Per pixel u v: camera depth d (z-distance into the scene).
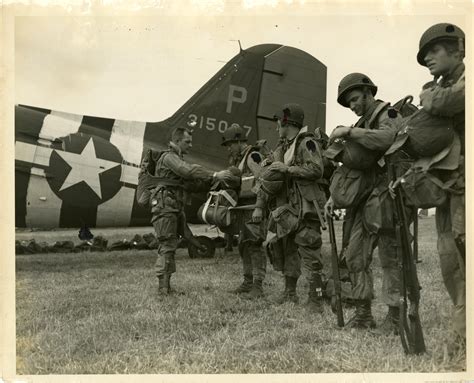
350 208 4.21
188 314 4.74
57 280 6.23
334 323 4.41
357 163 3.97
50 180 7.82
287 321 4.50
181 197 5.58
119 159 8.16
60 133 7.93
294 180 4.77
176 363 3.96
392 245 4.02
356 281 4.25
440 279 5.57
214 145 8.91
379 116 4.07
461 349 3.79
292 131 4.96
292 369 3.86
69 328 4.52
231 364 3.93
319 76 9.12
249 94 9.05
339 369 3.81
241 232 5.47
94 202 8.05
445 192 3.52
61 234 12.07
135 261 7.72
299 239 4.74
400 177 3.67
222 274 6.41
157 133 8.50
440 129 3.44
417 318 3.76
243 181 5.57
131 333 4.39
